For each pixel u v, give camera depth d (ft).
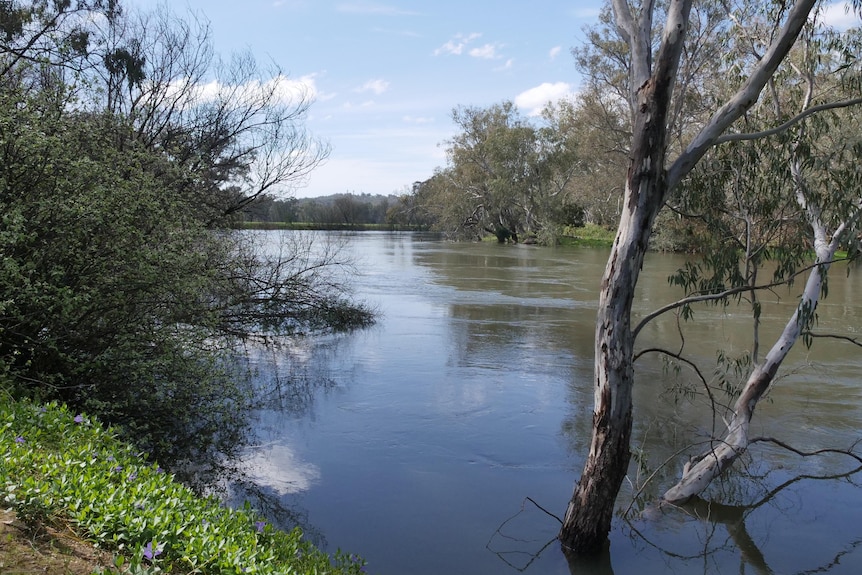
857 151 23.91
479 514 20.58
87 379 23.16
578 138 168.45
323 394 33.19
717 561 18.30
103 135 25.68
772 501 22.00
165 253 23.21
